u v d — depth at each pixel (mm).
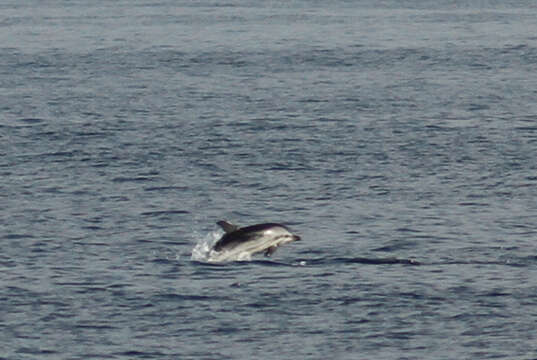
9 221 147625
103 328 105438
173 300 113188
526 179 175250
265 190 168000
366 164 186750
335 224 147000
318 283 118875
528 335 103625
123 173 179375
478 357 98688
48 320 107438
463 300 113250
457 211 154500
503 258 130250
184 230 144125
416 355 99125
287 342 102062
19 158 191625
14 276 121750
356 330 104938
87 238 139250
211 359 98250
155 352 99750
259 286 117625
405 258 129750
